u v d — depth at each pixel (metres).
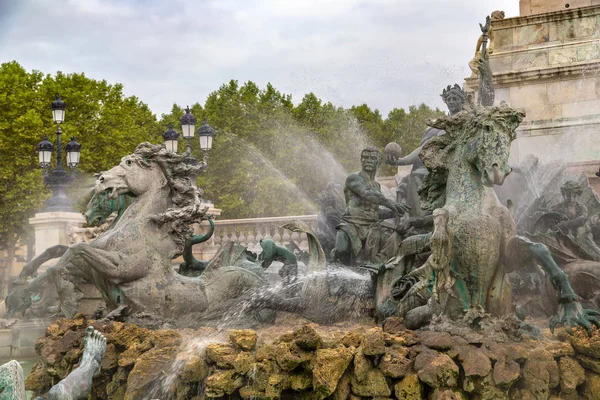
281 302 10.43
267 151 48.84
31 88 45.62
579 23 15.66
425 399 6.92
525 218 10.92
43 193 40.91
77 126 44.50
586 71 15.19
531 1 16.38
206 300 10.23
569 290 7.55
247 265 10.92
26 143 41.41
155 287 9.88
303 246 21.47
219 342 7.89
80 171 43.22
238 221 22.22
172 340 8.23
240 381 7.38
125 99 52.53
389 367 6.91
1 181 41.62
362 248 11.48
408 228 10.84
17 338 17.27
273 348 7.39
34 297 9.98
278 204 46.88
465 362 6.95
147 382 8.03
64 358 8.75
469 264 7.70
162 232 10.12
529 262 7.80
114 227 10.24
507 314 7.71
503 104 7.87
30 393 11.69
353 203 11.68
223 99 50.50
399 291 9.24
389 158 12.47
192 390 7.82
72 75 45.94
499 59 16.00
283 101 50.97
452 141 8.23
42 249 23.20
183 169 10.38
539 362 7.13
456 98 11.98
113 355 8.52
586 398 7.29
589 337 7.36
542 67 15.44
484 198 7.86
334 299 10.47
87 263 9.81
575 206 10.90
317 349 7.19
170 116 51.94
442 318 7.64
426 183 8.45
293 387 7.19
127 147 46.59
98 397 8.51
